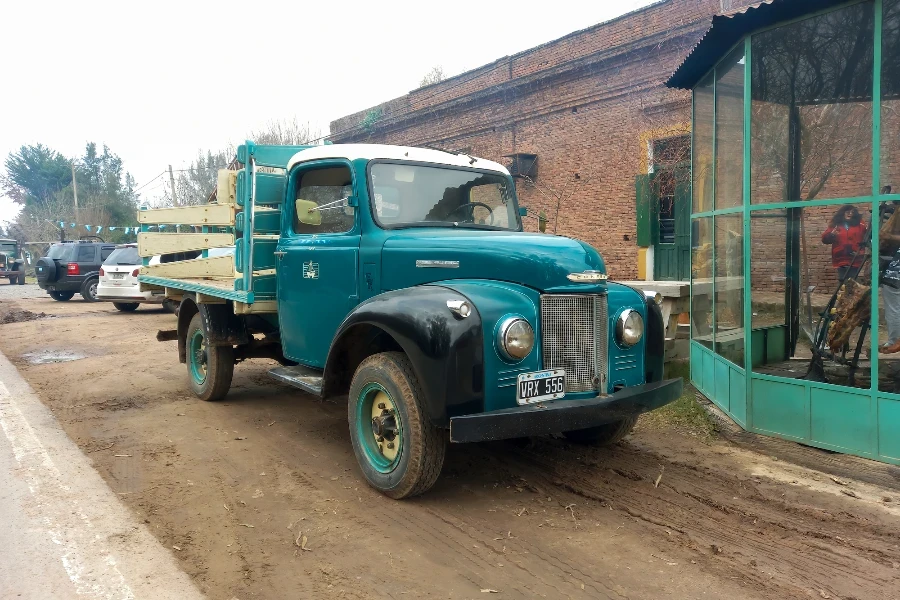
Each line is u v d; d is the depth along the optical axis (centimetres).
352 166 496
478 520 391
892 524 383
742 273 564
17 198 6681
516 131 1491
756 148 552
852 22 489
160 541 365
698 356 692
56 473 475
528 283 407
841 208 509
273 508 411
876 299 476
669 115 1162
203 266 675
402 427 405
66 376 836
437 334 376
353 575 326
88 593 312
